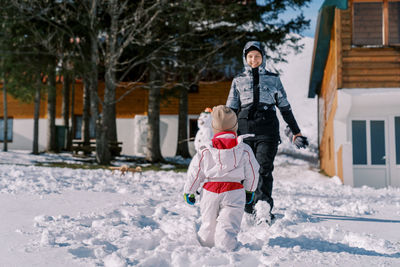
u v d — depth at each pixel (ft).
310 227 11.80
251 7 56.08
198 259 7.99
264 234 11.09
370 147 43.93
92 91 53.16
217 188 9.50
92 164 51.98
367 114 43.42
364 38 39.86
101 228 11.10
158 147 61.21
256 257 8.27
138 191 20.65
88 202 15.66
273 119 13.53
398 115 42.88
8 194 16.88
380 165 43.75
